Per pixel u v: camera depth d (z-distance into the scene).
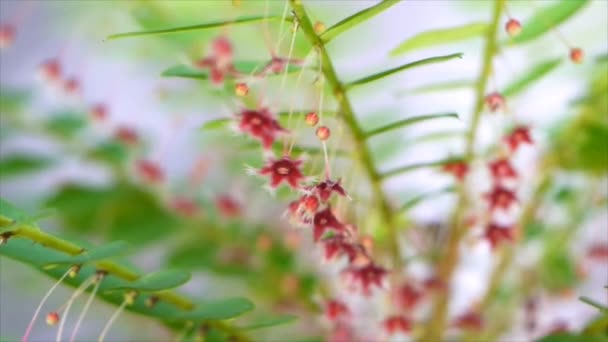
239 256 0.32
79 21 0.32
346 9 0.31
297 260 0.31
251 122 0.23
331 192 0.23
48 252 0.23
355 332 0.29
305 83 0.28
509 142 0.27
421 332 0.30
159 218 0.32
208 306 0.24
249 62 0.24
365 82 0.23
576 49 0.25
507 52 0.30
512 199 0.27
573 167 0.31
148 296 0.24
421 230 0.32
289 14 0.23
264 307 0.32
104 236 0.32
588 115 0.29
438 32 0.25
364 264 0.24
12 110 0.32
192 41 0.28
